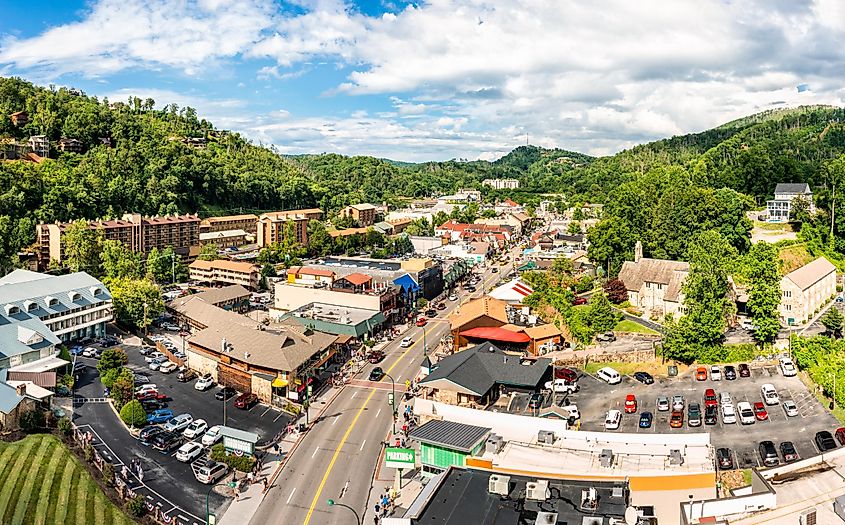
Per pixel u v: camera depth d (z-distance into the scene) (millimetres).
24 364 113062
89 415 101375
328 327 139000
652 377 114750
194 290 193500
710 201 170000
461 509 57656
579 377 117188
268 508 76938
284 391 108625
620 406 104125
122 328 150375
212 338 122750
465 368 104312
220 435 94125
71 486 78875
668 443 73812
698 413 96938
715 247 148375
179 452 88312
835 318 127375
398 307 165625
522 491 60719
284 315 147125
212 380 118375
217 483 82812
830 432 90188
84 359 127875
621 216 178625
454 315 148875
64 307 136500
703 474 64438
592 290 163250
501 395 103688
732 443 89375
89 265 185625
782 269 159000
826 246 174750
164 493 79750
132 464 86750
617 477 63156
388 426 99062
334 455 90062
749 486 69875
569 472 66750
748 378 112188
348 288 162875
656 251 166000
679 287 138875
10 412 93500
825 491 63188
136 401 98750
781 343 122250
